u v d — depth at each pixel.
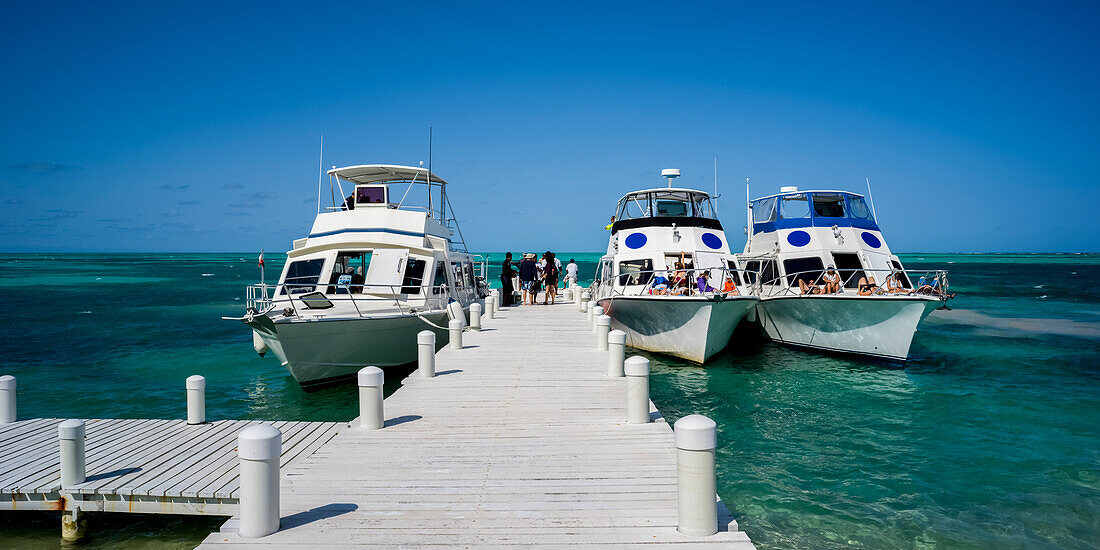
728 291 19.86
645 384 8.20
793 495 9.28
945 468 10.41
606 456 6.88
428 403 9.28
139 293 52.97
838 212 22.64
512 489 5.91
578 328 18.39
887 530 8.11
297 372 15.08
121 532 7.69
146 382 17.58
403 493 5.81
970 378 17.81
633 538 4.85
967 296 47.84
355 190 18.23
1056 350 22.75
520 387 10.34
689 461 4.89
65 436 7.20
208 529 7.80
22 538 7.60
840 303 18.83
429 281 17.20
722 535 4.88
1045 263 155.88
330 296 16.38
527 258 27.19
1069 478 9.92
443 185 21.91
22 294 51.44
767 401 15.16
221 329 29.00
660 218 21.50
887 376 17.92
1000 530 8.12
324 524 5.12
